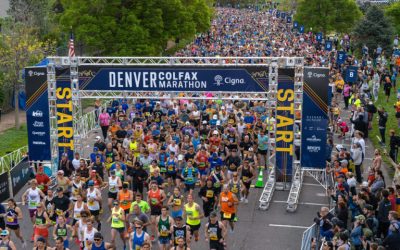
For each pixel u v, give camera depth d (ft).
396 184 58.18
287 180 73.10
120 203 55.06
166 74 72.59
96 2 133.59
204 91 72.54
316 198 70.28
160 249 50.31
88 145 96.17
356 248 47.14
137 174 64.39
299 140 78.69
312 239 48.11
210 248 49.47
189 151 70.49
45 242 45.09
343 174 59.06
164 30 149.59
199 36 269.64
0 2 195.62
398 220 48.57
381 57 151.12
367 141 92.84
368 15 175.52
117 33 135.54
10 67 115.03
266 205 65.98
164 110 98.37
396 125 99.40
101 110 111.65
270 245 56.08
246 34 282.36
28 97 75.61
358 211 53.26
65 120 75.82
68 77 74.49
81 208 53.57
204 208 59.47
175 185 70.85
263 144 78.89
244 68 71.31
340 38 251.80
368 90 113.70
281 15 386.52
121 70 73.26
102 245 45.70
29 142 76.69
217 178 60.18
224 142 77.10
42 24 175.42
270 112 74.64
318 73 69.87
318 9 229.86
